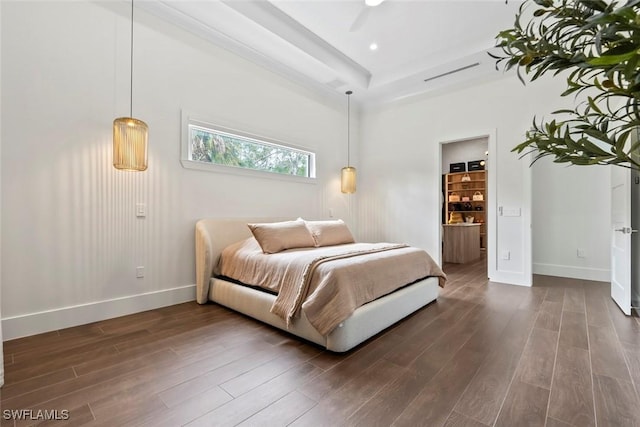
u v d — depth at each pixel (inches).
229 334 90.4
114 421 51.8
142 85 111.3
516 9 123.0
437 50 153.3
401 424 50.9
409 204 194.2
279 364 72.0
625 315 105.3
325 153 192.2
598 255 161.5
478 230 254.8
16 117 86.1
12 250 85.4
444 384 63.0
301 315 85.0
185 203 123.9
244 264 112.5
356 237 219.5
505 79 158.7
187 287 124.3
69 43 95.5
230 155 142.2
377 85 182.4
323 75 169.6
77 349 79.4
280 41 136.9
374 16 126.8
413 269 112.6
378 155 210.1
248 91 146.5
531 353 76.7
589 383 62.9
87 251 98.7
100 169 101.6
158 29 115.6
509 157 156.6
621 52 17.8
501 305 118.2
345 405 56.2
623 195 110.1
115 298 104.8
